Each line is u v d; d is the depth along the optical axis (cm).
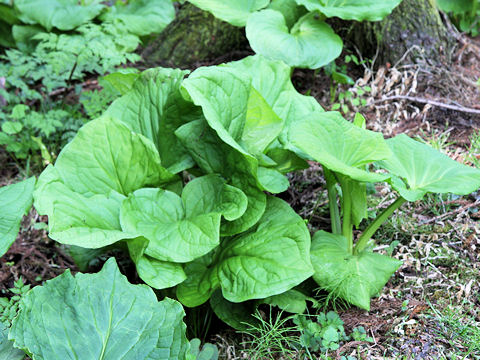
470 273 163
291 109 172
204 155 159
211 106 145
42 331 131
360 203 153
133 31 247
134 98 167
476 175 150
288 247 148
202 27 232
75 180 155
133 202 153
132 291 139
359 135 152
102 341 133
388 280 164
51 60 209
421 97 214
